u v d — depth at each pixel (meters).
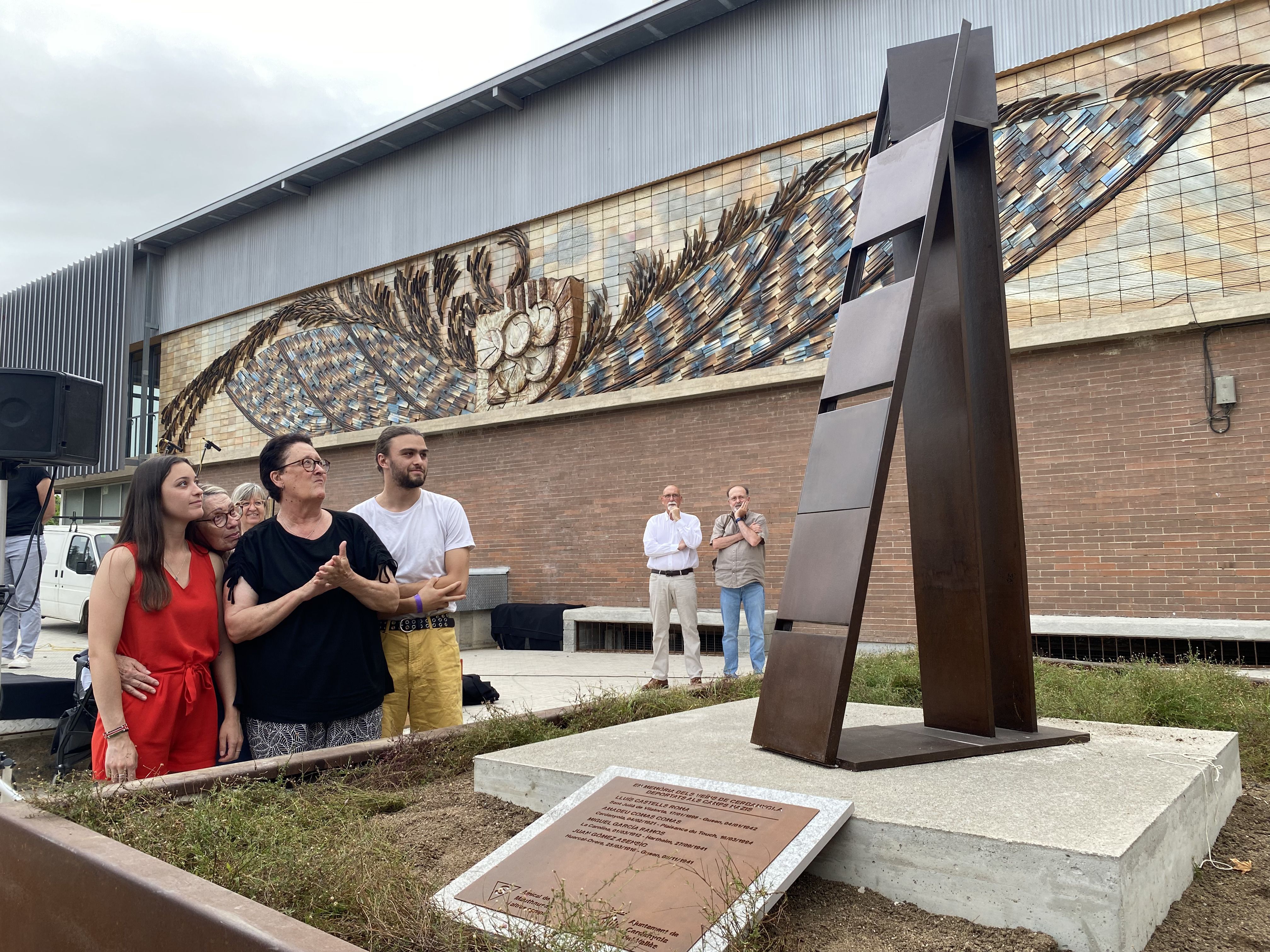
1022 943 1.98
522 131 14.15
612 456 12.71
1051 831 2.12
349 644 3.62
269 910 1.74
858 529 2.93
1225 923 2.18
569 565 13.02
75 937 2.12
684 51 12.39
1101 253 9.02
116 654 3.26
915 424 3.42
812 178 11.09
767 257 11.40
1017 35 9.66
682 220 12.24
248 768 3.14
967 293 3.47
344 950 1.53
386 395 15.59
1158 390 8.71
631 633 12.41
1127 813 2.25
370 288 15.96
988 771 2.76
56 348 21.23
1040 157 9.43
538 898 2.17
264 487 3.78
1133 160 8.91
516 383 13.67
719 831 2.36
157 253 19.84
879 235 3.31
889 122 3.59
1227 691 4.79
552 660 11.25
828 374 3.31
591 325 13.04
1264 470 8.16
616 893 2.13
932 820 2.24
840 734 2.88
